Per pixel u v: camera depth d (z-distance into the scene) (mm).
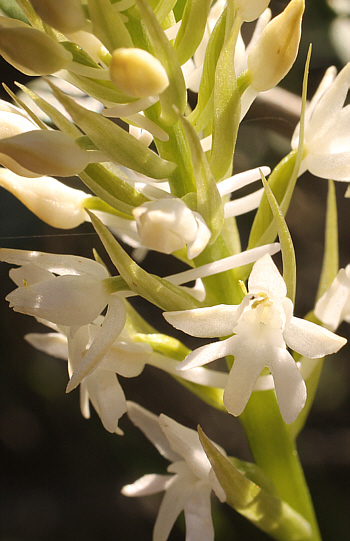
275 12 258
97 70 163
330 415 320
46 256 170
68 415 338
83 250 307
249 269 179
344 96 178
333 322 183
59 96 154
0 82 242
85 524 338
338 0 248
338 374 319
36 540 336
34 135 157
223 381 181
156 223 147
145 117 166
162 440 193
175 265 326
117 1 161
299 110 217
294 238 328
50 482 345
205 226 152
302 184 316
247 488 173
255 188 283
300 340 159
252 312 164
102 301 165
